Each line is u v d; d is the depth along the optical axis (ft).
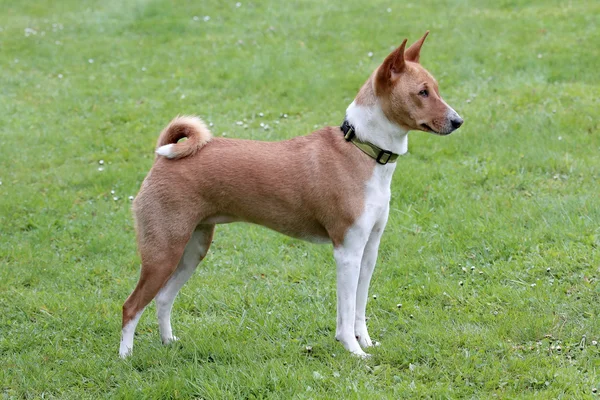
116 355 18.84
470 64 42.27
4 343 19.69
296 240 25.76
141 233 18.11
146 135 36.68
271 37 50.24
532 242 23.36
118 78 45.52
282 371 17.15
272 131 35.68
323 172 17.80
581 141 31.32
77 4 63.93
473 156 31.14
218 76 44.45
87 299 22.06
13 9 63.46
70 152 34.91
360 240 17.80
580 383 16.26
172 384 16.90
